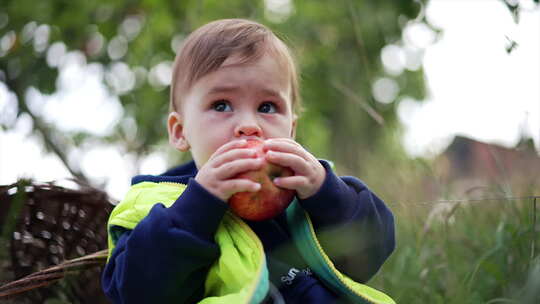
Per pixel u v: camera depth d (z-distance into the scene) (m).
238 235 1.46
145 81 4.88
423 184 2.47
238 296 1.30
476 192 2.48
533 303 1.54
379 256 1.63
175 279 1.38
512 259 1.79
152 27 4.53
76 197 2.18
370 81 3.04
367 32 4.43
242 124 1.56
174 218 1.40
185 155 4.43
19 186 2.02
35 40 4.30
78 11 4.27
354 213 1.55
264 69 1.63
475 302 1.76
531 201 1.87
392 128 3.01
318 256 1.50
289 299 1.50
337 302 1.50
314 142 5.28
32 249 2.14
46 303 2.15
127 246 1.42
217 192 1.41
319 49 5.08
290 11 5.51
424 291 1.95
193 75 1.66
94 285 2.22
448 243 1.96
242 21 1.83
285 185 1.44
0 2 4.21
